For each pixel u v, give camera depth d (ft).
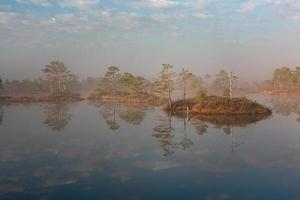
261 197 80.64
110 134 172.65
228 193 83.35
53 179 93.76
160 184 89.86
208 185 88.99
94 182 91.25
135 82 453.58
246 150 132.16
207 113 272.31
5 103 414.21
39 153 126.41
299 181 92.32
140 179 93.97
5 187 86.99
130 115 270.26
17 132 178.60
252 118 243.40
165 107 314.96
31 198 79.36
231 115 263.49
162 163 111.75
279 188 86.84
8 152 128.16
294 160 115.55
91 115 269.44
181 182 91.50
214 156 121.70
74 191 84.23
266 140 153.89
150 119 241.35
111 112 296.10
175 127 197.88
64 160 115.44
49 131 182.70
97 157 119.96
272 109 311.47
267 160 115.55
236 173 100.07
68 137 163.22
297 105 356.18
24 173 99.55
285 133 173.88
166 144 144.87
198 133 174.40
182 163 111.55
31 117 251.80
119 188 86.58
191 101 317.01
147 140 154.81
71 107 353.51
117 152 128.57
